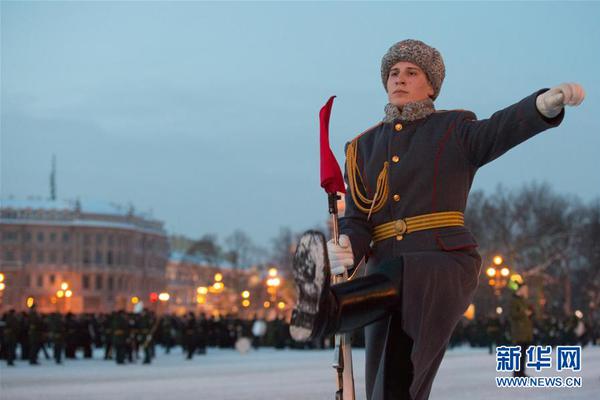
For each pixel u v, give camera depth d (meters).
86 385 23.06
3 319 43.28
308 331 4.16
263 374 27.38
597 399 15.38
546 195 104.75
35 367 36.50
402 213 5.07
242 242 183.12
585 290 110.81
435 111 5.20
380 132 5.29
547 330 61.16
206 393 19.08
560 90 4.53
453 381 21.06
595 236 108.94
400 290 4.62
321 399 16.77
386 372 4.72
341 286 4.47
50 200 192.75
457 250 4.92
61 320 40.56
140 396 18.59
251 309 143.00
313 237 4.14
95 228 188.50
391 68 5.32
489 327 45.47
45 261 186.62
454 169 5.03
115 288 189.88
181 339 52.44
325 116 5.22
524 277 93.88
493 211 101.88
